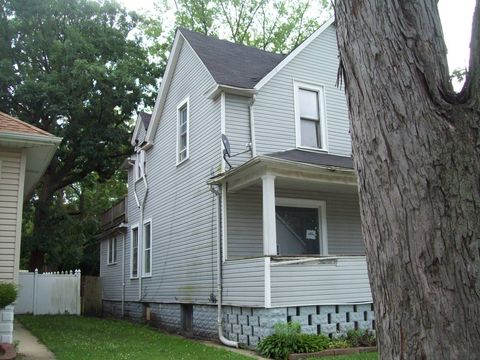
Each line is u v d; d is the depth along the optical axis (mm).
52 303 17344
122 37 21266
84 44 19234
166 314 13648
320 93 12914
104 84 18812
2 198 8586
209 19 27156
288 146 12008
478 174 2350
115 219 20156
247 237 10930
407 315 2322
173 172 14102
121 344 9719
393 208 2441
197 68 13102
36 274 17281
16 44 20000
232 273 10148
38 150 9250
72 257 24234
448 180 2340
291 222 11672
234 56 13547
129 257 17609
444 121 2406
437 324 2227
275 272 9000
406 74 2525
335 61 13406
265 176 9359
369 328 9750
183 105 13844
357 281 9789
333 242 11984
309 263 9344
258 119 11734
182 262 12883
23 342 10211
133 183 18016
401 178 2436
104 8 21359
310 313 9219
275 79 12234
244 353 8742
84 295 20703
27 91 18109
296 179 9836
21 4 19469
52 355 8477
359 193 2703
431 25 2602
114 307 18906
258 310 9117
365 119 2650
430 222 2320
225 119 11375
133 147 20094
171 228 13859
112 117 20422
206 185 11852
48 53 20281
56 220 21188
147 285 15352
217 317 10609
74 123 19297
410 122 2461
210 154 11797
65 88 18547
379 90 2592
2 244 8414
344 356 7773
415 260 2328
